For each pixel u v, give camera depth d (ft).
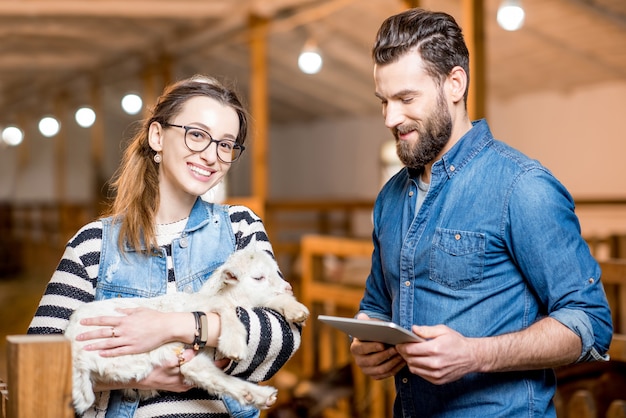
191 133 5.87
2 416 5.66
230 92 6.11
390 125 5.81
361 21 27.94
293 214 49.85
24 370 4.68
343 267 21.07
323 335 17.74
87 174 62.08
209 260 6.12
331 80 38.09
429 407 5.94
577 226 5.62
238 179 53.67
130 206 5.99
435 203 5.92
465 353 5.14
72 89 49.73
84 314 5.49
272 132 52.13
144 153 6.15
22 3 25.82
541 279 5.48
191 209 6.22
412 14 5.74
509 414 5.61
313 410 15.23
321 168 47.75
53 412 4.75
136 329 5.24
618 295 12.14
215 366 5.43
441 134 5.74
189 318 5.35
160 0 26.73
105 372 5.26
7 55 38.14
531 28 25.17
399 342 5.32
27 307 30.48
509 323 5.63
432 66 5.64
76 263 5.85
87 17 29.50
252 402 5.30
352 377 15.92
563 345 5.22
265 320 5.56
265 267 5.90
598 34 24.72
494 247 5.64
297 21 25.54
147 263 5.95
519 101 34.35
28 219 48.75
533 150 33.76
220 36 31.65
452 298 5.74
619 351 9.12
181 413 5.63
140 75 38.60
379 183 43.06
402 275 6.05
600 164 30.94
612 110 30.37
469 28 16.21
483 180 5.73
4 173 62.80
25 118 61.31
